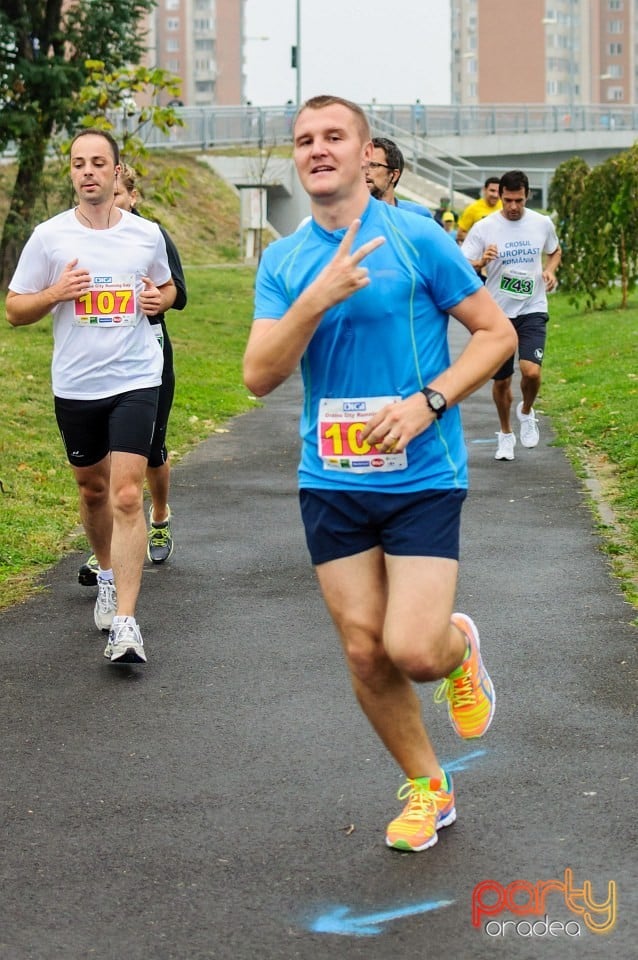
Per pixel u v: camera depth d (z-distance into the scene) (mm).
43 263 7102
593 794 5043
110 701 6293
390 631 4316
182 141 57938
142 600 8102
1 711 6180
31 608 7953
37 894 4367
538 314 12570
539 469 12109
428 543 4398
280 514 10562
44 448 12875
